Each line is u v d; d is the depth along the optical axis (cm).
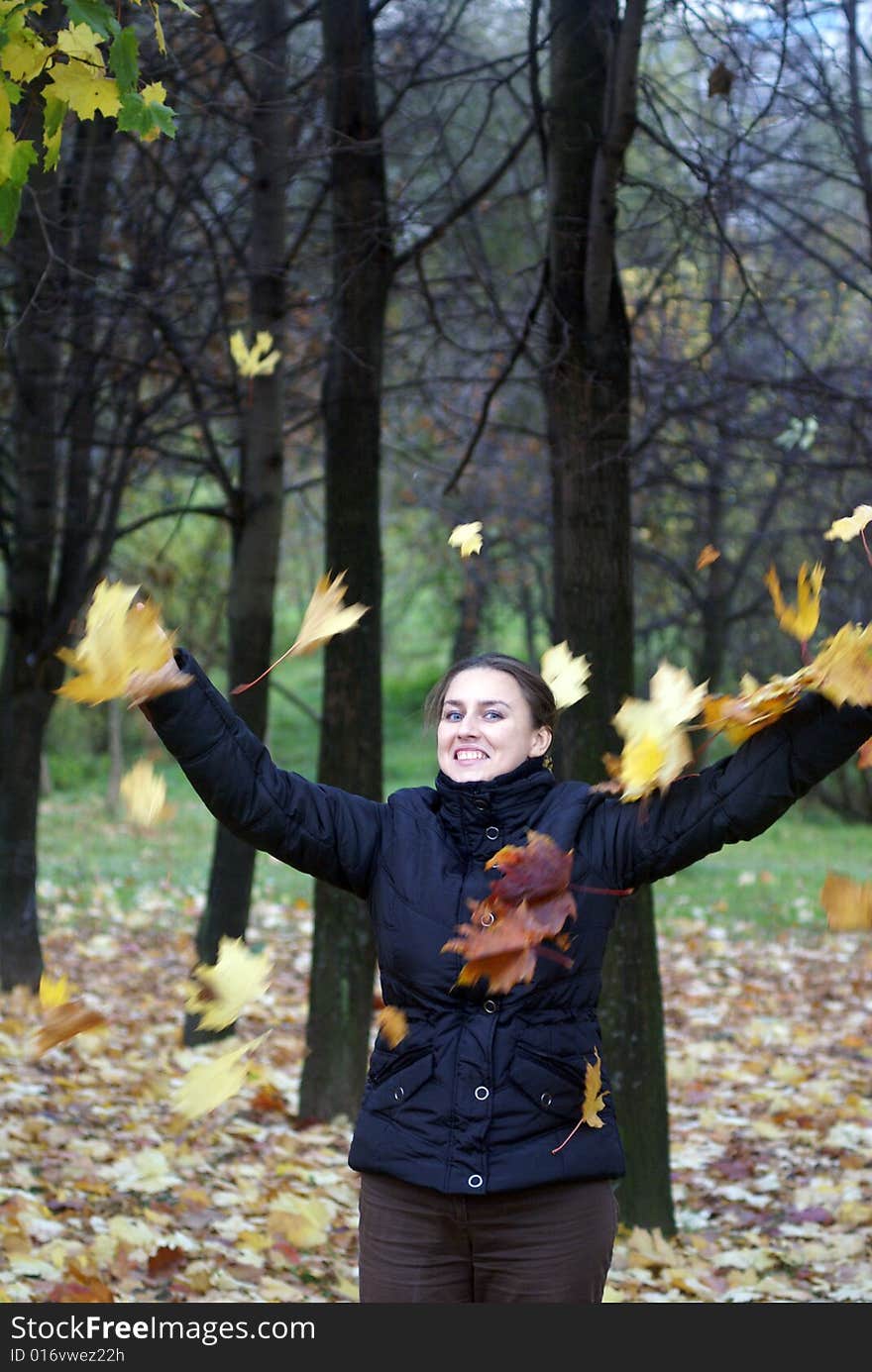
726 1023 900
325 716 628
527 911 205
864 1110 650
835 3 540
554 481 656
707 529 1177
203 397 812
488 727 242
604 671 490
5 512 851
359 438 623
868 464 660
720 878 1540
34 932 854
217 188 747
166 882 1356
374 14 604
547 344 527
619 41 456
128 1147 537
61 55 259
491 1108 224
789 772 225
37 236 625
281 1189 509
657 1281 440
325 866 244
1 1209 434
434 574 1970
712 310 720
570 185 503
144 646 207
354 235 615
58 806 2161
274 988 956
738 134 559
